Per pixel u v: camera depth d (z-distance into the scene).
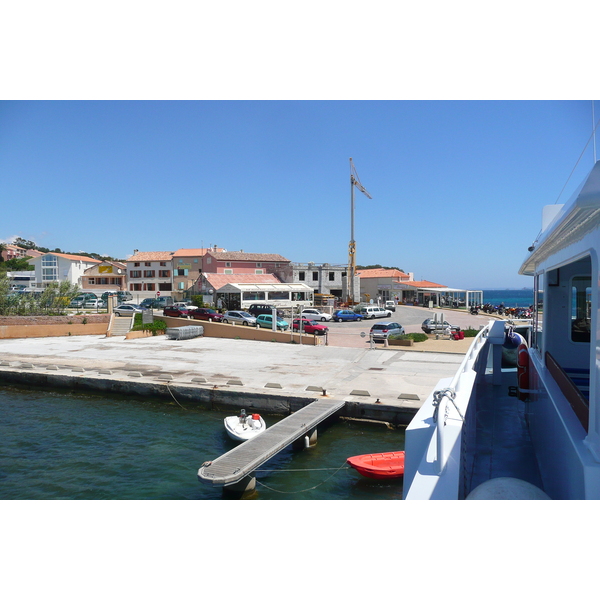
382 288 87.88
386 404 17.59
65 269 82.06
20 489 12.00
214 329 39.47
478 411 8.94
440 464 3.39
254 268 73.06
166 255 77.00
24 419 18.44
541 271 6.93
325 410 16.84
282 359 28.14
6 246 125.88
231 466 11.82
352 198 86.44
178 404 20.73
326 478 12.98
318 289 76.38
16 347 33.53
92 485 12.27
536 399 6.46
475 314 60.50
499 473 6.00
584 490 3.10
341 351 31.27
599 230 3.07
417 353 30.36
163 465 13.59
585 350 6.25
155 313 47.91
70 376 23.20
